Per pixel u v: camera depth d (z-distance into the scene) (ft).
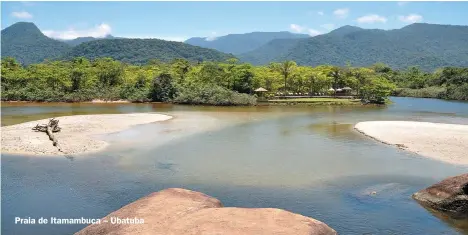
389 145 109.40
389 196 65.72
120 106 258.98
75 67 338.13
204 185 72.54
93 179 76.02
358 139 120.78
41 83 306.76
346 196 65.92
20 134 118.93
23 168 83.15
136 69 416.46
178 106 261.44
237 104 269.44
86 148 102.73
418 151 99.50
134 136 123.75
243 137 125.08
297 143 114.62
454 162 88.33
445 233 51.13
